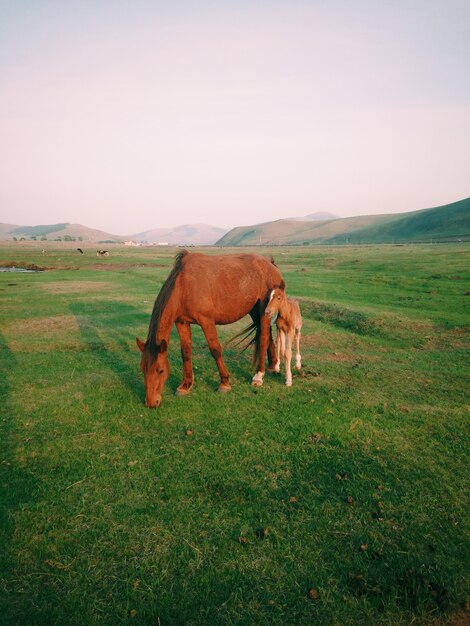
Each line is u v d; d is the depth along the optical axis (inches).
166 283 309.9
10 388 347.3
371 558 155.3
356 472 211.9
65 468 218.1
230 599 138.2
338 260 2089.1
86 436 256.4
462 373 382.0
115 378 373.4
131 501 189.5
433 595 139.8
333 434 252.8
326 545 162.2
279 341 357.7
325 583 144.9
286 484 202.5
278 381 362.0
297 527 171.9
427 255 2015.3
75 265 2064.5
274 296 323.0
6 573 148.6
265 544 162.4
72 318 672.4
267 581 145.7
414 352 469.7
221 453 232.5
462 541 163.0
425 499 189.2
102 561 154.5
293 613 134.0
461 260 1619.1
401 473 210.2
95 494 194.2
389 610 135.6
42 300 872.3
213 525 173.0
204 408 298.4
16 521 174.9
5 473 213.8
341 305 716.0
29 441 249.6
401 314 649.0
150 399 290.5
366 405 300.5
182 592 140.6
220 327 607.8
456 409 295.0
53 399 318.7
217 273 326.3
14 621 129.6
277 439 247.3
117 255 3070.9
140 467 218.1
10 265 2085.4
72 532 169.5
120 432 261.4
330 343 508.1
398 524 173.5
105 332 576.7
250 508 183.2
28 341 523.2
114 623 130.5
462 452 231.9
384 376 374.9
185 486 199.9
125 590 141.3
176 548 160.9
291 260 2282.2
